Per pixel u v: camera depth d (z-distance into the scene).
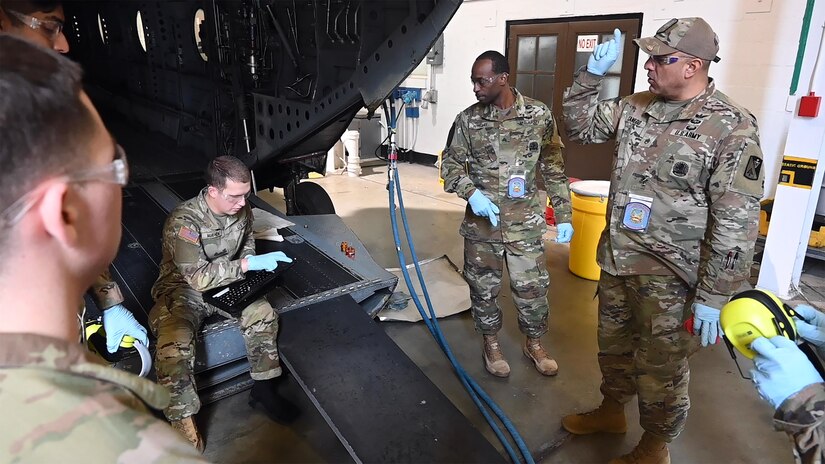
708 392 2.36
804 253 3.23
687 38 1.44
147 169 4.19
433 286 3.39
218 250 2.03
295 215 3.76
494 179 2.28
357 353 2.00
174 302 1.98
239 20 3.26
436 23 2.17
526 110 2.22
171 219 1.96
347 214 5.11
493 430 2.05
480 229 2.35
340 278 2.55
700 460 1.94
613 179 1.72
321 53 2.77
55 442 0.41
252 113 3.48
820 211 3.68
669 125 1.56
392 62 2.35
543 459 1.96
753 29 4.02
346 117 3.03
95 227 0.49
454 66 6.66
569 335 2.88
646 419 1.76
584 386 2.41
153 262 2.67
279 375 2.09
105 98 6.12
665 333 1.65
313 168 3.63
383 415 1.69
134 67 5.34
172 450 0.45
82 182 0.46
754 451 1.99
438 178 6.66
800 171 3.05
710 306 1.49
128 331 1.63
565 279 3.62
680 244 1.58
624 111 1.71
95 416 0.43
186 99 4.47
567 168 5.70
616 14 4.89
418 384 1.84
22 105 0.41
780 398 0.85
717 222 1.46
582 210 3.48
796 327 0.94
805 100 2.95
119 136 5.19
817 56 2.88
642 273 1.65
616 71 5.03
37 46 0.47
